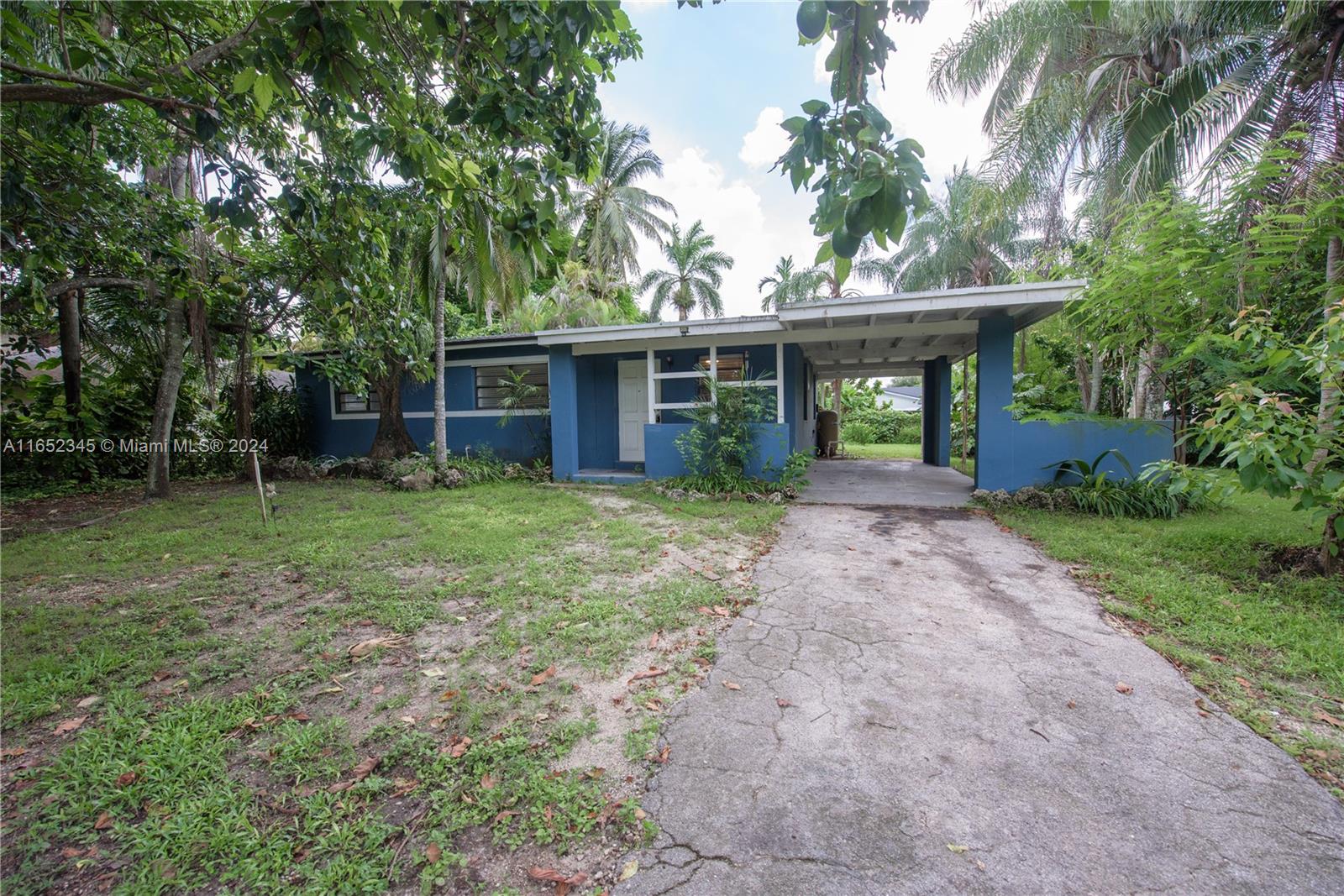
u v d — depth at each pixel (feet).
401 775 6.56
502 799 6.13
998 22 29.48
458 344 34.37
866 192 4.75
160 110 9.31
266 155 12.60
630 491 26.48
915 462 43.11
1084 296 20.11
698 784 6.39
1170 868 5.18
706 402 28.30
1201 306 18.28
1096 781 6.40
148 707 8.02
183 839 5.59
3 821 5.91
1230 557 14.20
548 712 7.86
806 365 39.65
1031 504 21.34
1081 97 29.91
